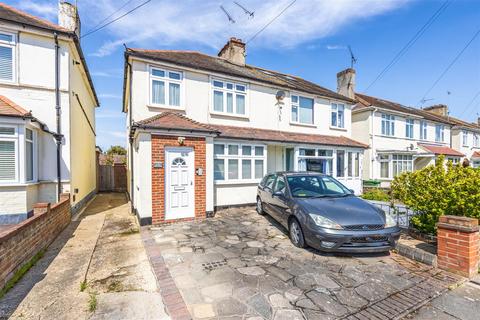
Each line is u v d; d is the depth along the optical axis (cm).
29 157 748
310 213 482
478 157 2530
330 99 1434
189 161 776
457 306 314
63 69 835
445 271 407
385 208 721
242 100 1141
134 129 749
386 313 297
